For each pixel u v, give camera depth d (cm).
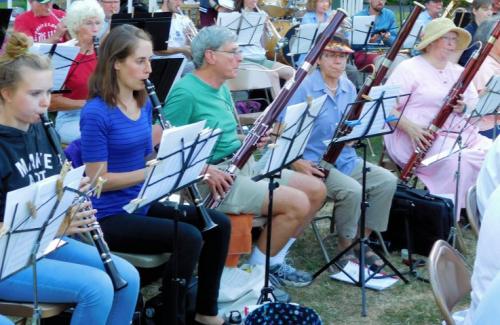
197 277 398
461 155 546
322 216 591
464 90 546
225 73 430
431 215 507
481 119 577
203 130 326
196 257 363
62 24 605
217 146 435
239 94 750
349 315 440
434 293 267
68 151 380
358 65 890
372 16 872
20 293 298
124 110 367
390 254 529
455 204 526
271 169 388
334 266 496
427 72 564
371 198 499
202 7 890
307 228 566
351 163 509
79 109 538
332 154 485
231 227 398
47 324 341
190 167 331
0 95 301
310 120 396
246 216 427
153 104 388
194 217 382
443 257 291
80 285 297
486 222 227
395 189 498
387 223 504
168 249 362
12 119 305
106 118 358
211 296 386
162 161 310
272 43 826
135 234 362
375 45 917
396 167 582
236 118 504
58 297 298
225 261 389
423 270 502
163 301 364
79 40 541
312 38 789
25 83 297
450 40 557
